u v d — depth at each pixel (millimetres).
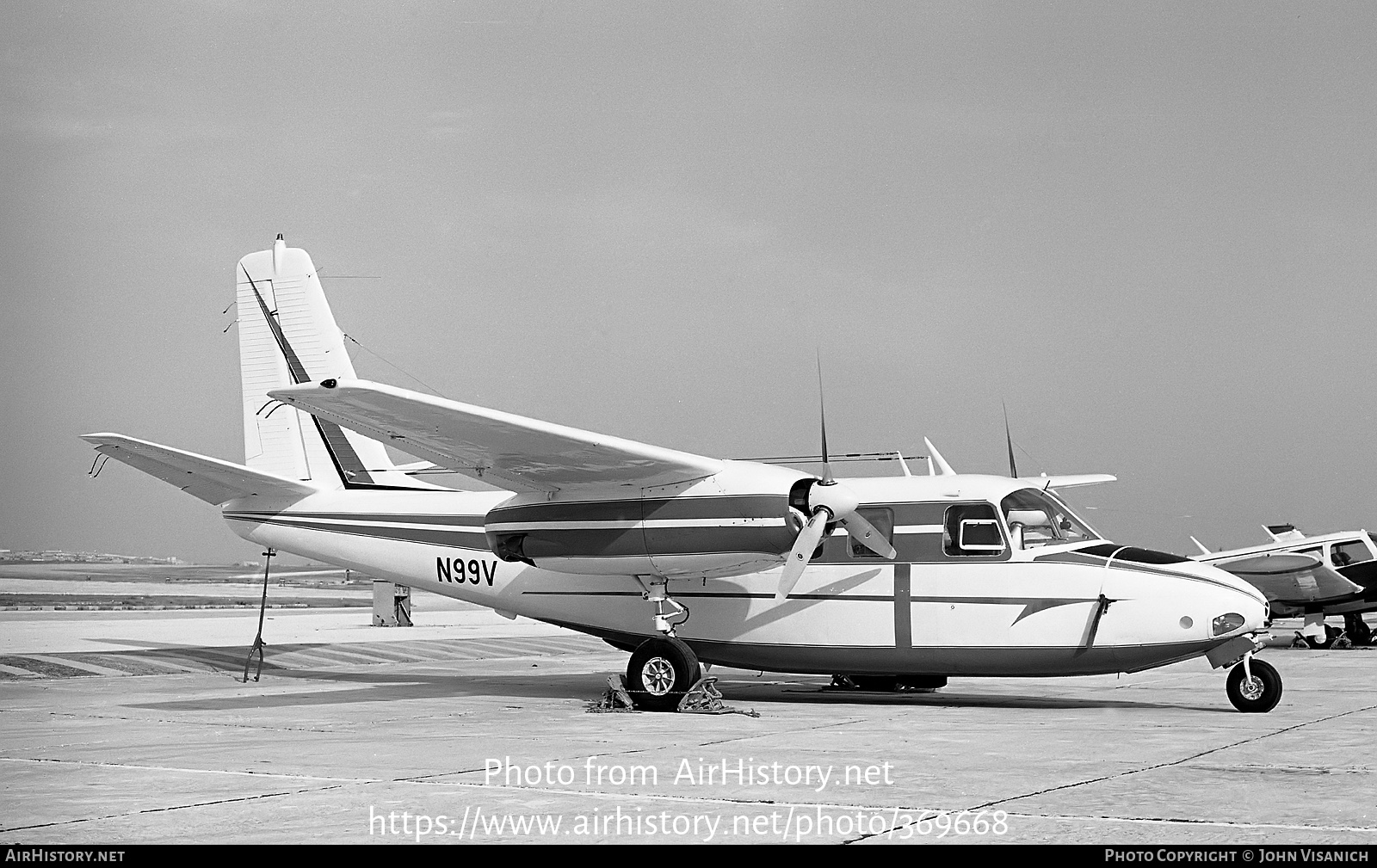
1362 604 27828
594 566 13453
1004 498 13164
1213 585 12336
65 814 6836
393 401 11664
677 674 12938
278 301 16953
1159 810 6734
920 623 13234
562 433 12133
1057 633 12727
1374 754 8969
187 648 22406
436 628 33094
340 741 10141
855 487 13812
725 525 12820
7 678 17188
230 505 16828
